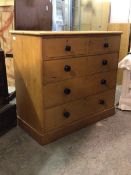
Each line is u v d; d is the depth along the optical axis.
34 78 1.58
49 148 1.61
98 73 1.91
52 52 1.49
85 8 3.48
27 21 2.10
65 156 1.51
